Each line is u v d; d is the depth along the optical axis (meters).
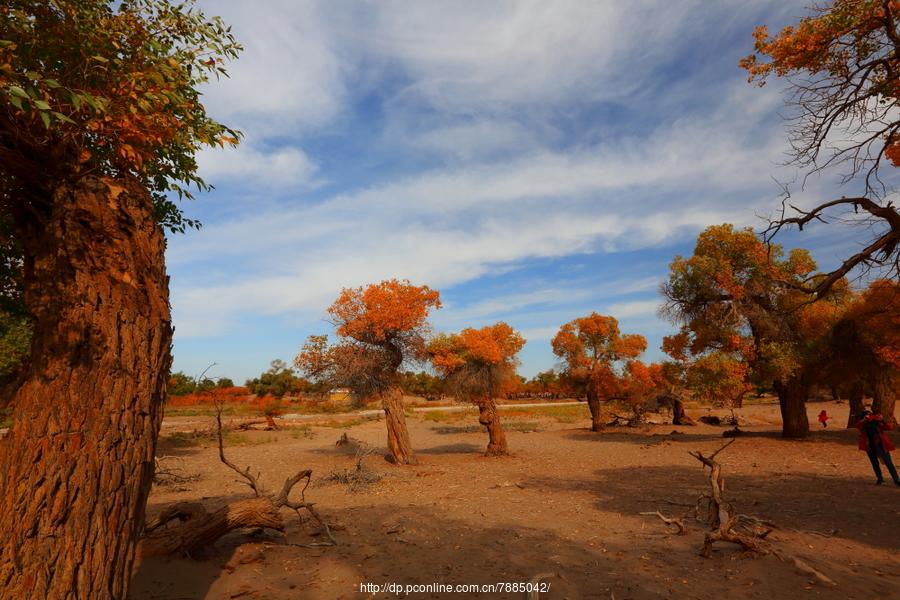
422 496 11.30
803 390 21.02
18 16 3.51
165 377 3.77
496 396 19.97
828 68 7.73
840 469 13.44
